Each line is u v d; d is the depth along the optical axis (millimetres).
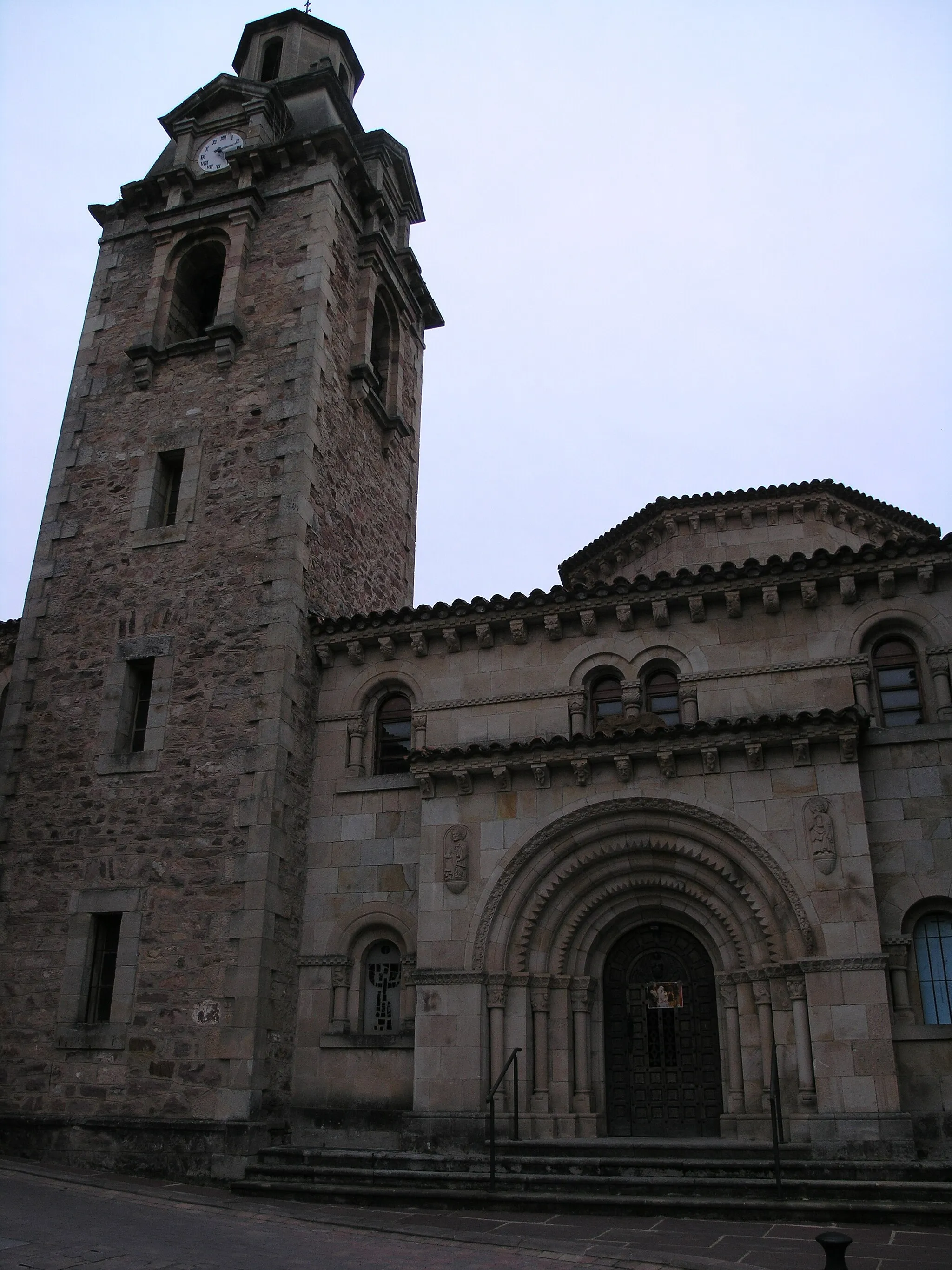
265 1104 15055
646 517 21547
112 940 16688
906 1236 10125
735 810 14656
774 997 14016
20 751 18172
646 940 15711
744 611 16875
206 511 19094
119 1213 11312
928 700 15688
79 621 18969
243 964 15453
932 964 14102
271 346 20328
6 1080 15898
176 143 23312
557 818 15281
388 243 23672
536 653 17688
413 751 16203
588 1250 9602
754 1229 10602
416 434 25172
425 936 15273
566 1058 14852
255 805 16422
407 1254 9516
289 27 26234
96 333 21828
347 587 20281
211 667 17719
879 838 14688
